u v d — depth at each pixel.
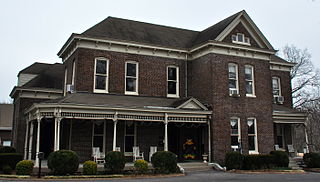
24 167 14.52
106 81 20.14
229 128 20.53
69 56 21.84
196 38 25.28
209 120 20.09
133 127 20.05
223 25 22.56
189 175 15.92
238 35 22.23
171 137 21.36
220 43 20.94
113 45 20.56
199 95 21.66
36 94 24.03
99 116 17.03
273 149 21.95
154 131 20.64
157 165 16.23
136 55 21.25
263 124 21.95
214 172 17.61
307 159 20.52
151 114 18.34
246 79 22.16
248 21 22.41
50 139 21.94
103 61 20.34
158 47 21.61
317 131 48.25
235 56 21.78
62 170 14.29
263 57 22.98
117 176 14.62
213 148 19.78
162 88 21.73
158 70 21.80
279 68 27.34
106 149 19.00
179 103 19.72
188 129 21.89
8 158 16.08
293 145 25.02
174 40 23.81
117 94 20.27
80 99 17.50
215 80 20.58
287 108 25.25
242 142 20.83
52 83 25.02
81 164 17.17
